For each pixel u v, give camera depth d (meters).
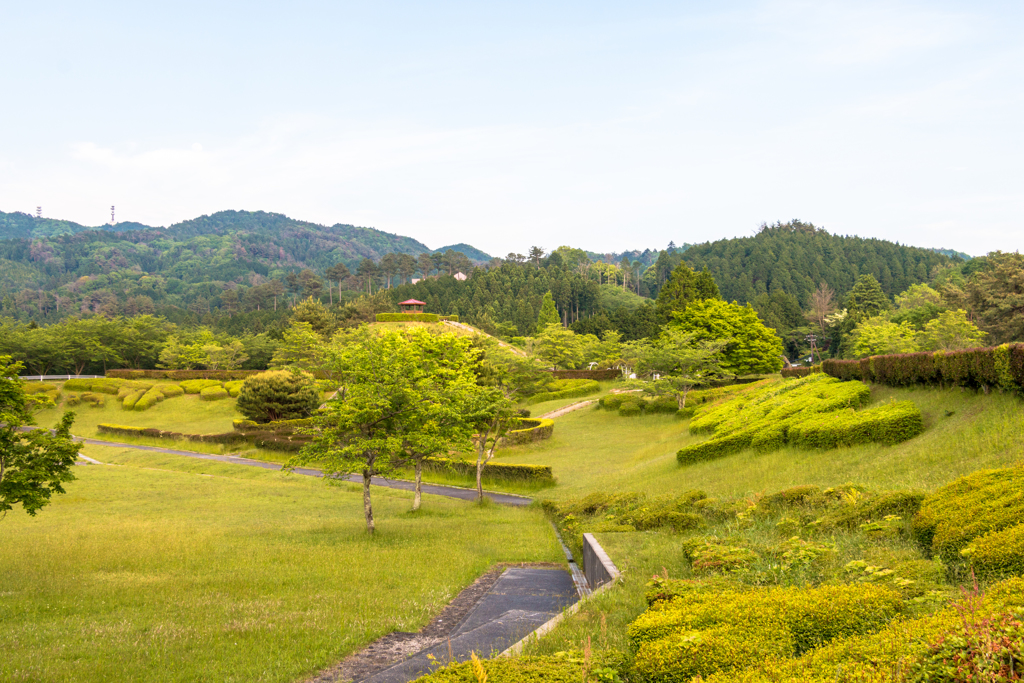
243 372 88.75
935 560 8.92
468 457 44.91
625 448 45.25
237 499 35.19
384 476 28.11
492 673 6.19
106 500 34.41
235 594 14.94
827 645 6.14
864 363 29.59
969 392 20.19
